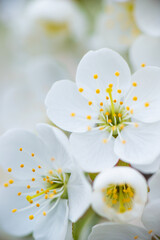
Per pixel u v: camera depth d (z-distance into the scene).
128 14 0.20
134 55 0.18
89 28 0.21
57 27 0.21
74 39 0.21
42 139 0.15
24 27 0.21
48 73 0.19
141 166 0.15
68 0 0.21
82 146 0.15
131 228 0.15
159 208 0.15
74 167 0.15
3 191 0.16
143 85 0.15
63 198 0.15
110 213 0.14
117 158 0.15
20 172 0.16
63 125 0.15
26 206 0.16
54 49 0.21
